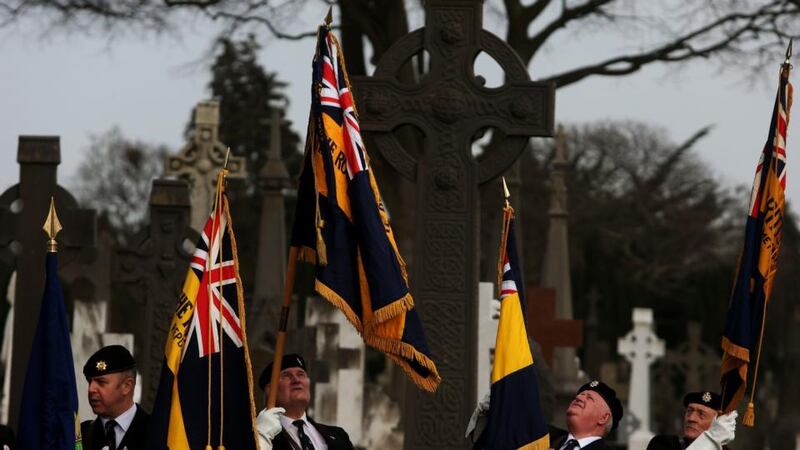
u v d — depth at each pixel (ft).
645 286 462.60
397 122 115.24
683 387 371.35
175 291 140.26
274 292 180.55
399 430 161.07
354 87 115.24
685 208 484.33
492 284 154.10
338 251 90.12
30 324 135.54
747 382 94.68
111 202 528.63
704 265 468.34
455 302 114.62
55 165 136.98
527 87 115.24
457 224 115.14
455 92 115.24
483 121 115.24
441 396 113.80
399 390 205.36
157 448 85.87
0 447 88.74
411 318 90.58
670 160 492.54
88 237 137.28
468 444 113.60
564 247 216.95
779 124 95.96
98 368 89.40
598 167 497.46
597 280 460.55
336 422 159.22
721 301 460.55
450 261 114.83
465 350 114.32
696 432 97.55
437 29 115.44
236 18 223.71
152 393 138.92
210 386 86.74
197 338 87.15
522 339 95.25
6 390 159.94
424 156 115.34
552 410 149.79
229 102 481.87
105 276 146.10
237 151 474.90
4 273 145.89
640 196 483.51
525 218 465.88
